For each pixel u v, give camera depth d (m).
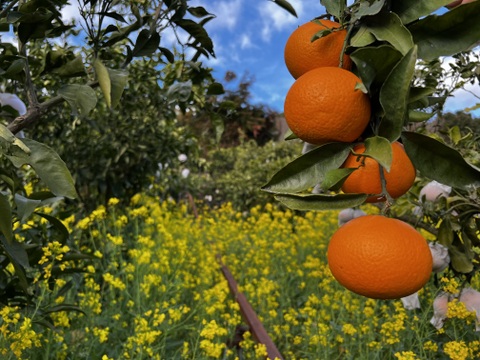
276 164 8.84
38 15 1.17
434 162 0.76
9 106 1.66
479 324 1.68
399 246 0.70
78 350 2.39
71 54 1.57
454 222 1.60
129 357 2.25
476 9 0.71
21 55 1.24
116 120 4.53
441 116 1.93
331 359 2.72
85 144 4.46
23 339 1.74
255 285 4.15
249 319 2.85
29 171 3.65
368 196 0.74
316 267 4.14
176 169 6.06
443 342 2.48
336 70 0.75
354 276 0.71
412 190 2.09
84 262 3.57
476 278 2.69
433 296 2.12
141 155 4.48
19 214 1.33
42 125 4.09
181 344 2.76
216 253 4.67
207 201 9.83
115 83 1.22
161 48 1.65
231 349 2.55
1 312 1.81
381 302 3.17
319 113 0.72
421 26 0.74
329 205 0.74
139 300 2.83
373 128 0.76
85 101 1.22
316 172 0.77
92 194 4.70
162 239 4.43
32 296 1.86
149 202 4.87
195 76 2.02
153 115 4.45
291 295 3.97
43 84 2.99
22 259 1.41
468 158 1.76
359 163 0.75
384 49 0.70
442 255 1.60
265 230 5.57
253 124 18.58
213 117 2.00
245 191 8.95
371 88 0.74
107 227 4.30
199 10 1.58
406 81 0.69
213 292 3.00
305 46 0.81
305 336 2.97
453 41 0.73
